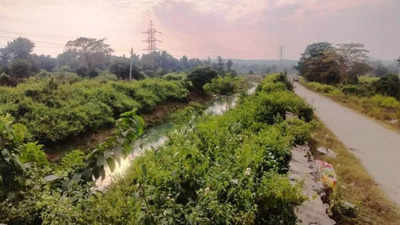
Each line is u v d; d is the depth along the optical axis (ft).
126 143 5.41
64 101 33.65
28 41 159.94
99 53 146.51
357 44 88.69
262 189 7.92
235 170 9.18
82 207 7.50
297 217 7.75
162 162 12.40
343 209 9.37
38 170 7.29
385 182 12.38
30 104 29.27
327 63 87.81
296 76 152.56
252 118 18.80
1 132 5.73
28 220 7.13
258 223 7.43
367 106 37.14
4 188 5.54
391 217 9.38
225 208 7.22
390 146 18.38
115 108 39.40
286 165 11.63
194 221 6.76
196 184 9.28
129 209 8.20
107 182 14.24
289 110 23.06
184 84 66.49
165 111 49.88
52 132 26.20
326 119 28.86
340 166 14.14
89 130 31.63
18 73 77.77
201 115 26.89
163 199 7.84
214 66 190.90
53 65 154.20
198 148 12.41
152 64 166.20
